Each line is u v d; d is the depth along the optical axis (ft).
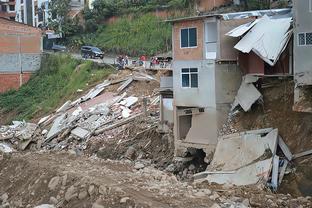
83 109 147.74
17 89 196.44
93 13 232.12
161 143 114.11
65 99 169.68
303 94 83.15
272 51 88.94
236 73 98.68
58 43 236.02
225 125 96.89
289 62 90.68
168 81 113.09
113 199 68.13
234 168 85.15
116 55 202.18
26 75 199.52
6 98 190.80
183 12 195.72
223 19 97.04
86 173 81.92
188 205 64.95
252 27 94.32
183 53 103.14
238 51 98.07
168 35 189.26
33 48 201.26
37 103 181.27
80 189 74.13
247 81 95.14
